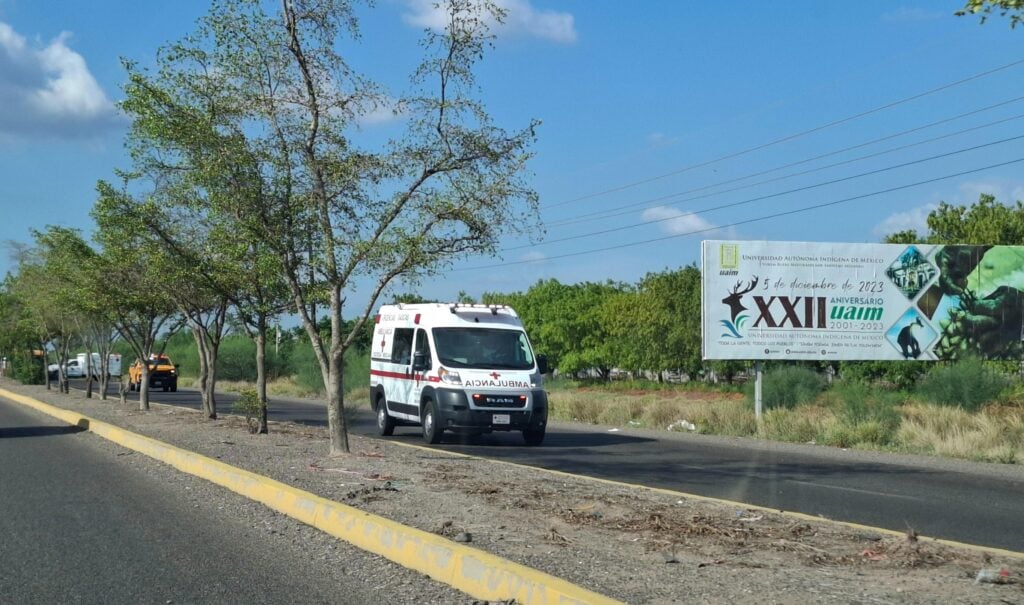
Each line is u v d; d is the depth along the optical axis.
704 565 7.32
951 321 29.20
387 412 22.62
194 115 14.38
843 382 32.91
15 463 15.16
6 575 7.58
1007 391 29.69
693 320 44.56
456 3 13.77
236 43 14.17
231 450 15.80
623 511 9.86
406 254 14.10
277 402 39.66
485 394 19.66
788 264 27.81
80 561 8.09
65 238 24.42
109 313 27.69
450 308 21.11
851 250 28.36
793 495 12.80
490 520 9.24
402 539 8.13
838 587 6.62
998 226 35.06
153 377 49.81
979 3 6.74
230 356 62.06
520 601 6.54
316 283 16.02
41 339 47.31
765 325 27.53
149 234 19.39
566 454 18.52
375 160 14.34
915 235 37.62
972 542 9.52
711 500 11.05
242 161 14.31
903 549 7.87
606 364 53.00
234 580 7.47
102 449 17.56
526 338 21.09
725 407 27.11
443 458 15.72
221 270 18.52
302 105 14.55
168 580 7.46
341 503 10.05
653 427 26.58
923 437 20.38
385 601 6.87
